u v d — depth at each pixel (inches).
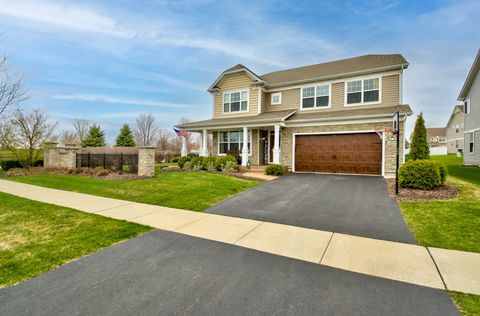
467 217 207.3
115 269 131.6
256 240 173.2
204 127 641.6
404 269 130.9
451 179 390.6
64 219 213.8
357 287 114.6
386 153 472.1
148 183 387.2
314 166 540.4
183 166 613.6
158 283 118.4
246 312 97.2
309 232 189.0
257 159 637.9
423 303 102.7
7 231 183.9
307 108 606.2
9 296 107.3
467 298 105.5
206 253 151.9
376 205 262.8
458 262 137.3
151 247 160.6
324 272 128.6
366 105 538.9
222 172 519.2
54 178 454.9
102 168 525.0
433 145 2114.9
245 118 616.1
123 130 1395.2
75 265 135.7
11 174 517.3
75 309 98.8
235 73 683.4
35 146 612.7
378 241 169.8
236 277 123.9
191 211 247.3
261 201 289.7
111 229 190.5
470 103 729.6
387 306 100.9
